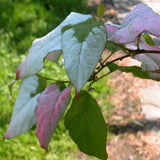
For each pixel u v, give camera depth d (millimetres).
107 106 1600
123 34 318
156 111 1578
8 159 1275
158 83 1770
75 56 274
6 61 1834
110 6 2529
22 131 362
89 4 2547
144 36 405
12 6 2418
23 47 1968
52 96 348
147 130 1475
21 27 2178
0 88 1620
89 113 382
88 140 387
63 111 337
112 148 1396
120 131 1474
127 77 1819
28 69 317
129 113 1575
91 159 1315
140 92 1708
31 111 367
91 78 391
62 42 285
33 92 385
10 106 1508
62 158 1304
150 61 409
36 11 2371
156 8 863
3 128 1385
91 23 299
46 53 306
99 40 282
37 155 1300
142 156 1357
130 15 356
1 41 2008
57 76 1724
